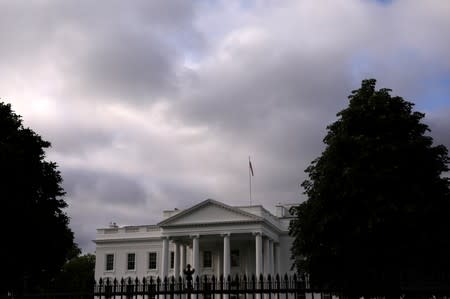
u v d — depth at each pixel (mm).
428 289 12602
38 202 41156
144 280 13586
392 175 22297
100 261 78125
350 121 24266
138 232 77875
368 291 18844
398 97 24250
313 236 24609
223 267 71000
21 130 41312
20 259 38438
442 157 23188
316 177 26344
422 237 21859
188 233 67938
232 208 67188
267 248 69250
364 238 22281
